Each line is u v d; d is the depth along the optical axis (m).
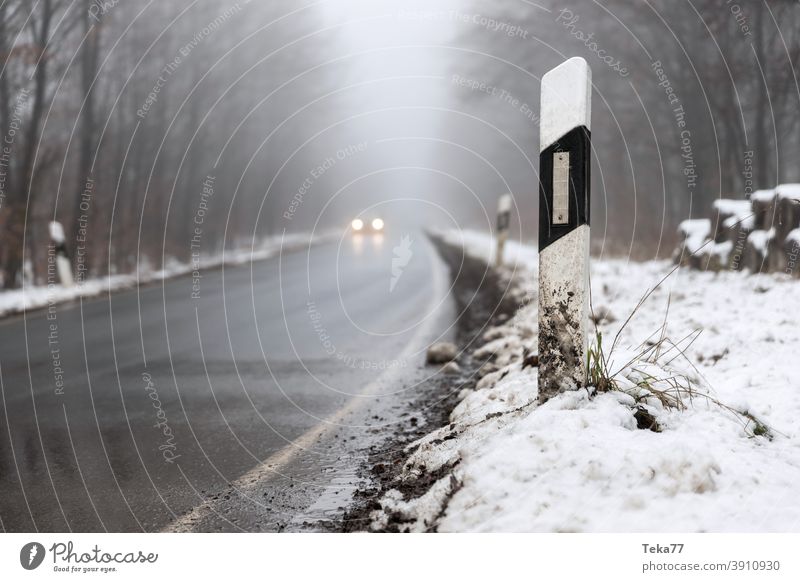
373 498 3.30
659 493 2.56
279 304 12.21
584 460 2.70
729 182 16.97
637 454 2.67
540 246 3.34
